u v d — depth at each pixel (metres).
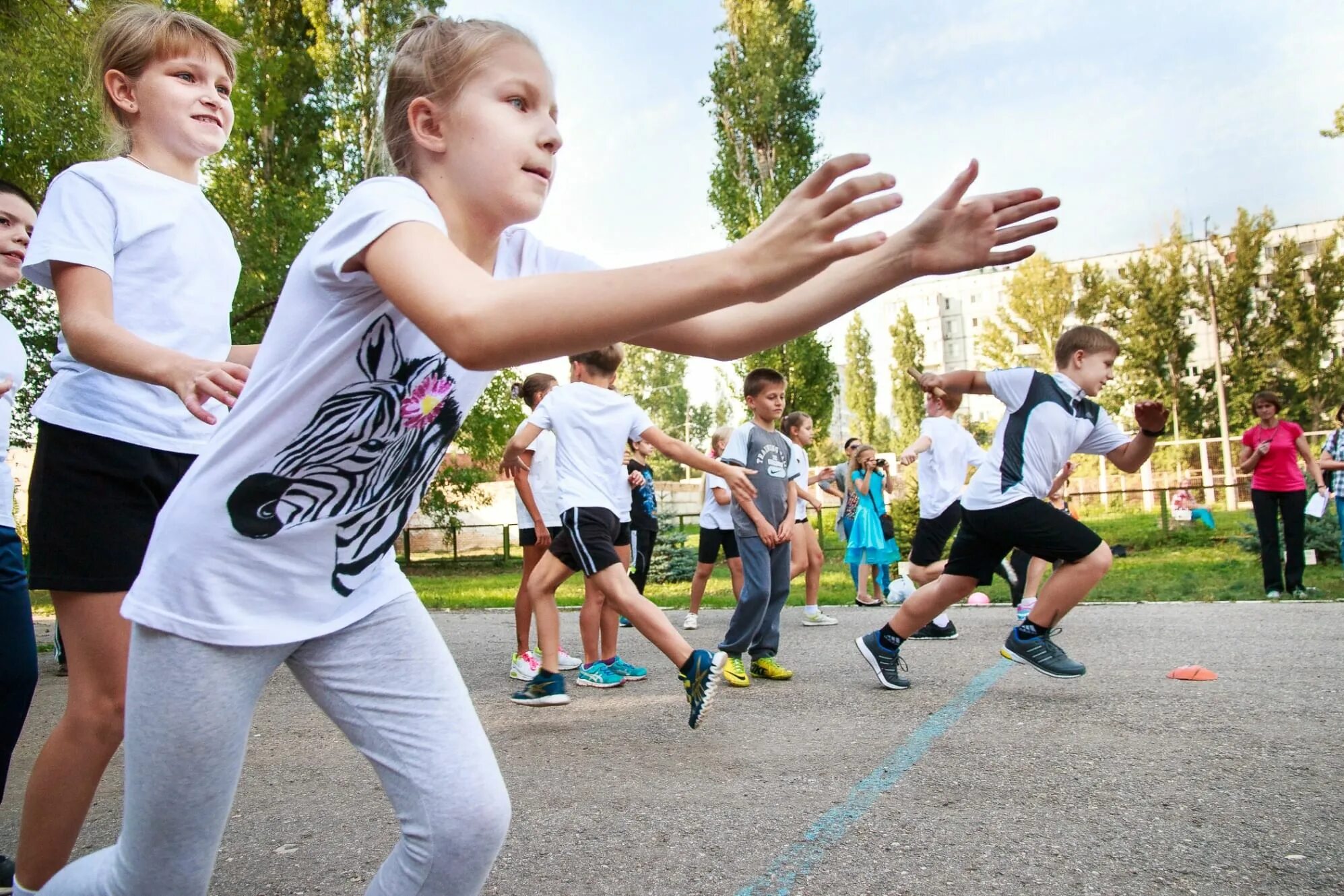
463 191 1.45
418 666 1.63
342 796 3.20
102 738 1.98
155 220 2.21
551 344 1.04
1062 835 2.58
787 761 3.45
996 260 1.35
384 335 1.41
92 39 2.40
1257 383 36.81
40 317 10.37
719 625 8.41
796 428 7.90
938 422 7.47
